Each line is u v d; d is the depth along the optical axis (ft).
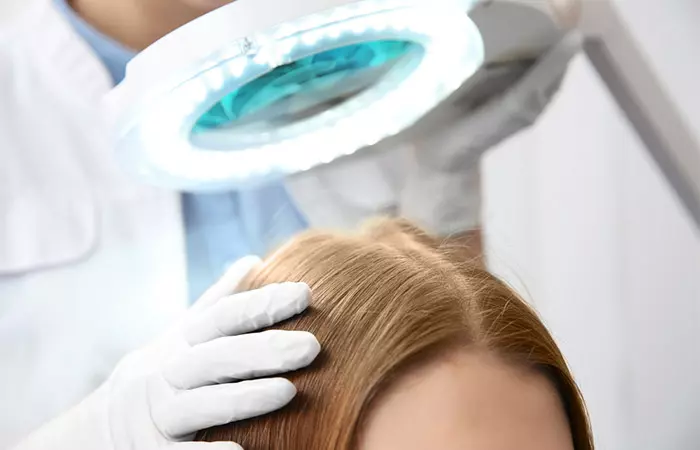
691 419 2.98
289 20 1.46
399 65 1.83
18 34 2.59
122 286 2.56
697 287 2.89
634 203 3.07
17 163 2.54
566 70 2.33
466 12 1.65
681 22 2.69
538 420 1.57
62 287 2.52
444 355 1.54
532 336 1.65
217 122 1.80
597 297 3.22
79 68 2.54
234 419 1.58
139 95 1.57
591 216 3.20
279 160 2.03
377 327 1.55
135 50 2.54
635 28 2.74
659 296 3.03
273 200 2.79
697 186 2.15
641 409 3.14
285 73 1.67
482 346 1.57
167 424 1.67
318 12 1.47
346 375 1.52
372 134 2.06
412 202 2.81
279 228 2.78
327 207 2.86
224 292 1.96
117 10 2.49
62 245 2.52
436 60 1.80
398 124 2.06
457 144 2.62
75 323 2.52
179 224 2.60
